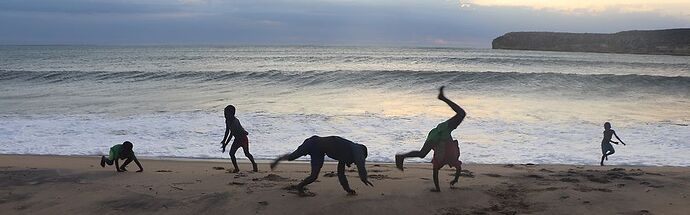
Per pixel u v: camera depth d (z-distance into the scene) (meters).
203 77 36.19
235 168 10.68
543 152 14.58
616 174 10.46
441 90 7.95
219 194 8.05
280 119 19.09
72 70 43.06
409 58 71.38
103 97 26.53
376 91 29.47
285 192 8.20
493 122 18.97
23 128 17.31
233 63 56.97
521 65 53.88
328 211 7.25
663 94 28.72
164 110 21.56
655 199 8.07
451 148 8.16
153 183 9.02
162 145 14.99
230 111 10.66
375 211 7.28
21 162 12.14
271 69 44.66
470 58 70.88
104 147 14.71
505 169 11.66
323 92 28.95
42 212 7.38
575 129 17.86
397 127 17.73
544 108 23.05
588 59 75.69
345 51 114.69
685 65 57.69
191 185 8.84
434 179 8.30
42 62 60.34
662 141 16.08
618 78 33.38
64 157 13.22
